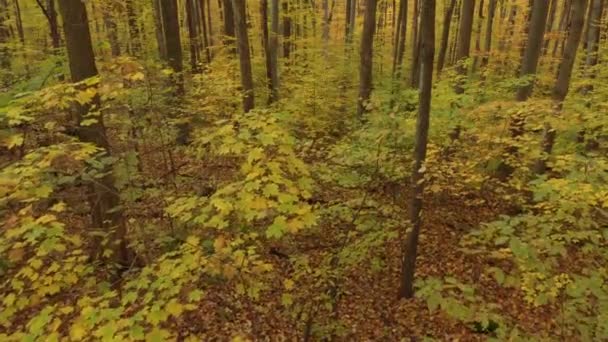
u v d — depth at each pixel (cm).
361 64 1209
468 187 827
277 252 672
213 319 579
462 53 1240
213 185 683
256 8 2114
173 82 1170
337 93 1449
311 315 530
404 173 745
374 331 593
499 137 816
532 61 911
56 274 370
